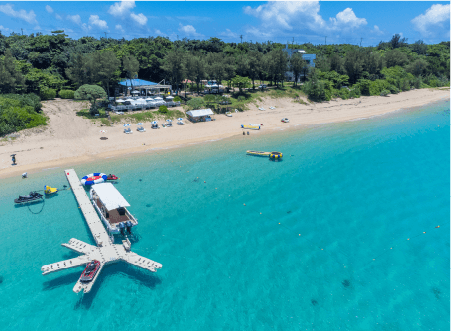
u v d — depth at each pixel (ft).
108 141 225.35
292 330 80.59
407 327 82.23
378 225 130.41
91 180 159.22
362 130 280.72
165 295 91.91
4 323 81.35
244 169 188.85
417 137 256.32
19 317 83.35
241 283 96.99
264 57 398.62
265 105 357.00
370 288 95.86
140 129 250.98
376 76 496.64
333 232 125.29
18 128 213.66
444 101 434.71
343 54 646.74
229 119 305.32
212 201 148.97
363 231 126.11
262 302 89.76
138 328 80.74
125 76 364.38
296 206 145.48
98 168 183.52
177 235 120.98
